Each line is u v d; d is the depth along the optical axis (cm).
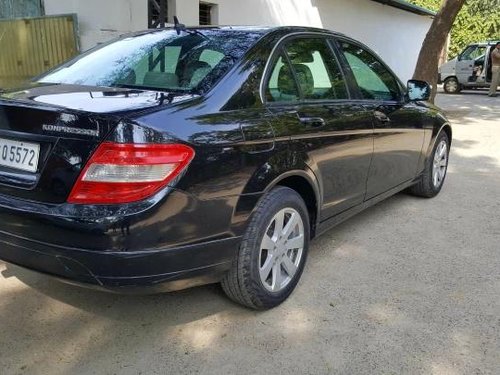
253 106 303
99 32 867
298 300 337
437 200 564
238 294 308
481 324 313
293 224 331
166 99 275
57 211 247
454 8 1161
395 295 346
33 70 848
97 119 243
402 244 435
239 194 283
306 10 1375
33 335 294
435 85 1226
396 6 1869
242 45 325
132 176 242
